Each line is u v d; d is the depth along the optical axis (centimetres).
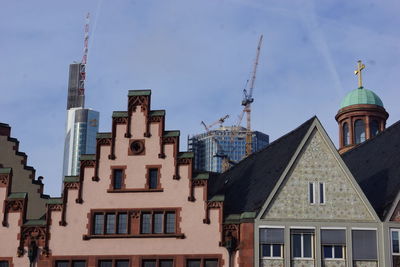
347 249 3772
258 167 4391
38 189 4891
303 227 3803
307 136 3972
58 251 3941
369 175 4475
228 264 3803
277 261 3750
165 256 3872
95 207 4016
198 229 3897
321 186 3891
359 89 7100
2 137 4831
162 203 3981
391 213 3834
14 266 3941
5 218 4031
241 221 3844
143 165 4069
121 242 3931
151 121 4150
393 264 3753
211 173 4988
